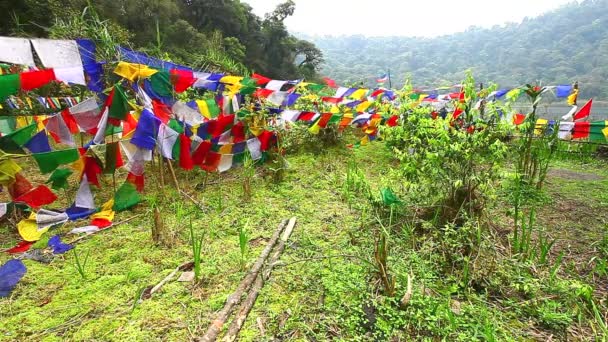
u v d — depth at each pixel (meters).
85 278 2.84
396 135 3.88
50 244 3.30
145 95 4.19
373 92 6.40
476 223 3.19
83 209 3.82
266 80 5.12
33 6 11.88
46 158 3.41
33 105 6.89
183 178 5.26
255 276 2.86
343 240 3.52
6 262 2.97
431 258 3.07
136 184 4.11
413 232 3.43
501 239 3.52
